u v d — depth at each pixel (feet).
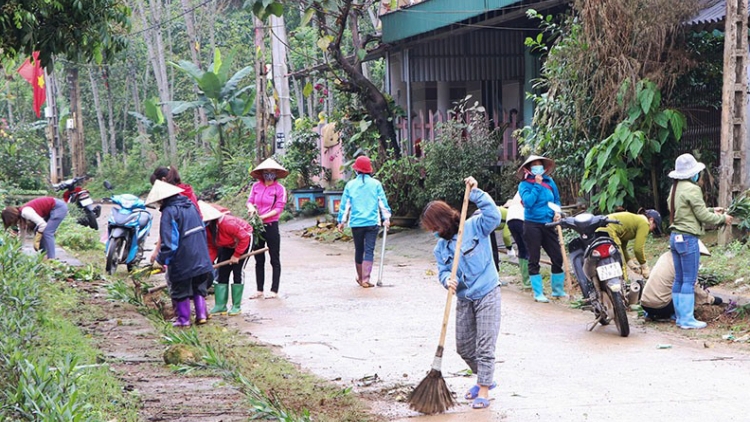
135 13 166.91
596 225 30.89
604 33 45.39
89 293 35.91
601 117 46.11
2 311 22.81
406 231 64.95
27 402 15.64
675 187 31.17
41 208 43.73
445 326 20.76
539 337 29.73
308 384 23.32
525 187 37.22
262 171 38.81
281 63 92.63
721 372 24.25
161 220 30.89
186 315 31.48
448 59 71.46
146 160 157.69
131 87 182.29
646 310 32.45
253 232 38.09
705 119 46.24
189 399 19.62
